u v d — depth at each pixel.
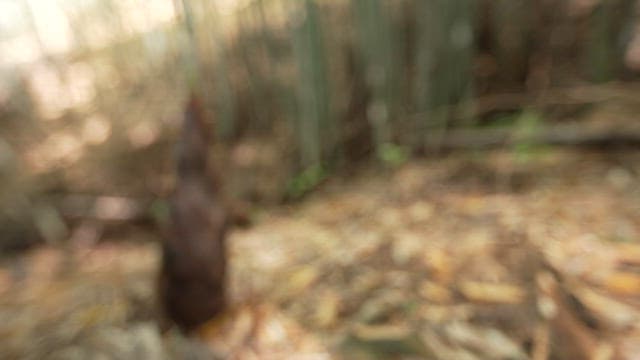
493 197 2.07
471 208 2.01
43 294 2.06
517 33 2.69
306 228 2.19
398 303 1.59
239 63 2.58
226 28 2.52
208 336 1.60
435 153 2.57
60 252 2.50
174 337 1.60
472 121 2.62
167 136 2.78
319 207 2.40
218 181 1.58
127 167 2.80
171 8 2.46
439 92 2.55
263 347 1.56
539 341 1.38
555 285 1.50
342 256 1.88
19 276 2.29
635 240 1.64
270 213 2.45
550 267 1.57
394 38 2.48
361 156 2.71
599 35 2.46
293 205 2.51
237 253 2.05
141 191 2.74
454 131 2.56
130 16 2.63
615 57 2.49
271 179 2.59
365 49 2.40
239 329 1.62
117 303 1.83
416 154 2.60
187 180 1.52
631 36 2.45
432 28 2.41
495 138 2.46
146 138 2.81
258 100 2.63
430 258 1.75
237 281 1.84
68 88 2.92
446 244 1.81
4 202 2.65
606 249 1.62
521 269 1.60
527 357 1.35
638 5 2.41
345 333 1.55
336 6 2.52
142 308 1.77
